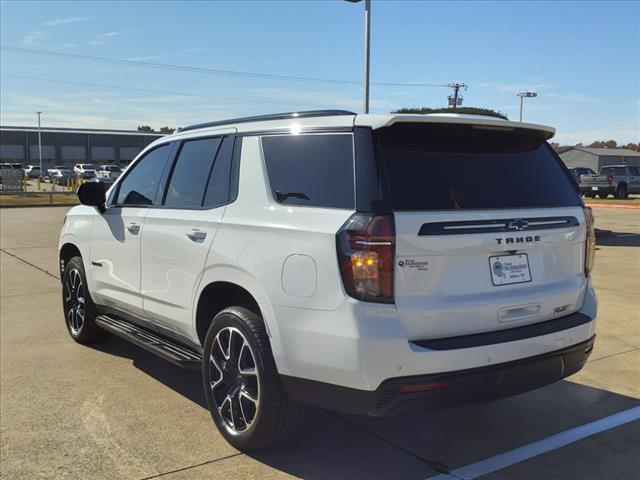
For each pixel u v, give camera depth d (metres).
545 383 3.45
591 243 3.91
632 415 4.28
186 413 4.30
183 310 4.18
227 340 3.75
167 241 4.30
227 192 3.93
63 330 6.52
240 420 3.70
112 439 3.88
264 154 3.76
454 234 3.15
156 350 4.38
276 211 3.49
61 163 94.12
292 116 3.74
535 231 3.47
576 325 3.57
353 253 3.02
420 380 2.99
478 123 3.33
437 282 3.12
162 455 3.66
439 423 4.14
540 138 3.86
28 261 11.45
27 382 4.91
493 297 3.27
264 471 3.47
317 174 3.38
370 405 3.02
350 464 3.55
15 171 38.75
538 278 3.51
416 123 3.21
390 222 3.01
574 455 3.68
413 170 3.21
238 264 3.58
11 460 3.60
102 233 5.22
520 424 4.13
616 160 69.00
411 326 3.04
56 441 3.85
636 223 19.48
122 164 98.12
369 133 3.21
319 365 3.13
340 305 3.04
